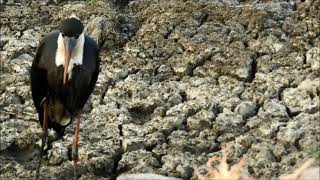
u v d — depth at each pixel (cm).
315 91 1187
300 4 1495
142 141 1103
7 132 1141
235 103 1186
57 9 1600
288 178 920
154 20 1485
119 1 1617
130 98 1252
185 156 1064
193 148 1088
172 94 1238
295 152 1040
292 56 1309
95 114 1201
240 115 1155
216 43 1378
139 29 1477
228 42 1380
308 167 980
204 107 1180
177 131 1131
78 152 1080
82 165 1057
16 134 1138
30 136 1130
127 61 1360
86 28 1462
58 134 1118
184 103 1207
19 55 1410
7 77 1323
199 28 1436
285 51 1330
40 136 1132
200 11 1497
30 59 1395
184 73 1313
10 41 1455
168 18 1477
